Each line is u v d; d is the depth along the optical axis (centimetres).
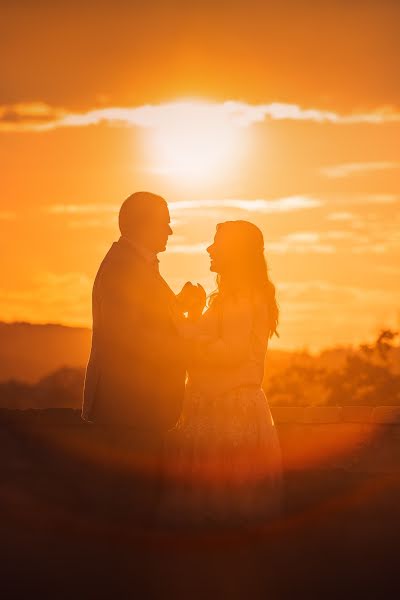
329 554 757
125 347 773
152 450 781
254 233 755
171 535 739
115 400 787
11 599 705
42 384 6291
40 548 740
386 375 4156
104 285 792
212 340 736
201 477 736
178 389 795
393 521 777
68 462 773
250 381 743
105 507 764
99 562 738
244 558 733
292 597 721
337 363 4322
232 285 746
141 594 712
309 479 802
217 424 736
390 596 721
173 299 812
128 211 808
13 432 776
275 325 763
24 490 759
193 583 724
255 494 736
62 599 702
